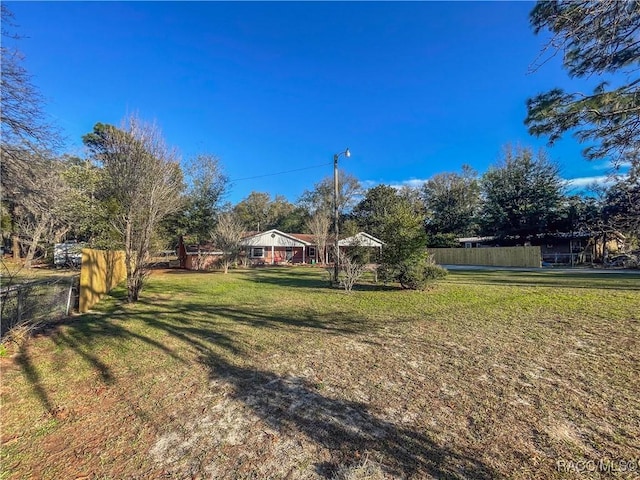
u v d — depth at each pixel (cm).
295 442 261
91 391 364
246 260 2800
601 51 468
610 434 258
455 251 3164
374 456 239
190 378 395
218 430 282
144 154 954
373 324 649
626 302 800
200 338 565
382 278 1223
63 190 885
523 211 2933
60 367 437
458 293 1034
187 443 264
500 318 673
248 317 734
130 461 243
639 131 483
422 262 1159
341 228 3191
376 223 3638
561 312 714
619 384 348
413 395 336
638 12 380
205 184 2506
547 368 398
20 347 521
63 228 1659
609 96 498
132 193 947
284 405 322
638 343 484
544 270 2014
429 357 450
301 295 1070
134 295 948
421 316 710
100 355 483
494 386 352
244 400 335
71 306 795
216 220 2539
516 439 255
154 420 301
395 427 278
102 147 1778
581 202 2723
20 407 330
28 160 624
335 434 270
